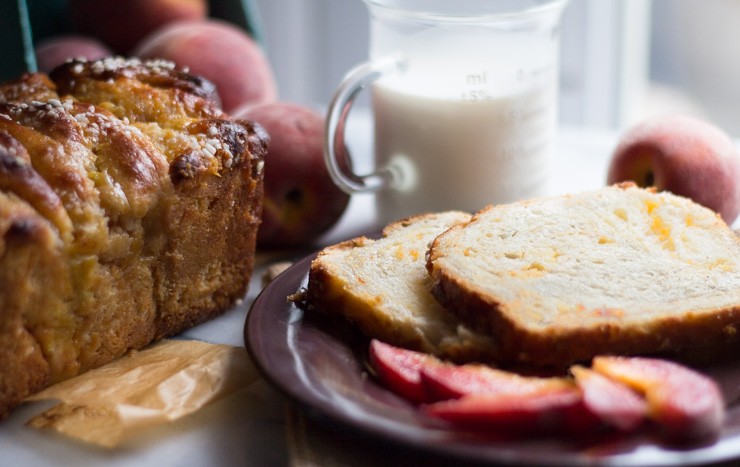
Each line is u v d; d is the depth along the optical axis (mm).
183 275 509
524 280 474
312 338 464
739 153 604
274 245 608
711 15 926
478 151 596
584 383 411
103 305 478
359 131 759
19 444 446
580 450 395
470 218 542
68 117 482
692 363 455
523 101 595
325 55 932
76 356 477
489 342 449
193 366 478
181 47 661
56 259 452
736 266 495
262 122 593
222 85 665
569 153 720
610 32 840
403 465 421
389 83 602
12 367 452
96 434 439
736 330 458
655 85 953
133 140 486
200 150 498
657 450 395
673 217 528
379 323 467
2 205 432
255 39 764
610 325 442
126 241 478
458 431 403
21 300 443
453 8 636
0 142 455
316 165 589
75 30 749
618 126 872
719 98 942
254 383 474
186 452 444
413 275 497
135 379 471
